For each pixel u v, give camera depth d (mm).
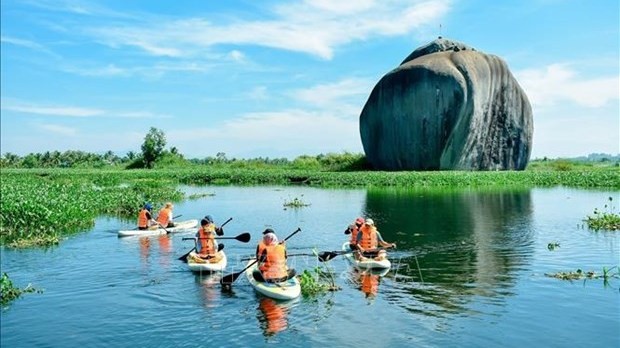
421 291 13023
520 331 10320
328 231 22609
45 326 10953
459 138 62656
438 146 62750
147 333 10516
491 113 66000
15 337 10391
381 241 16312
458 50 67750
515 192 40062
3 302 12523
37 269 15672
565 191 40812
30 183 41625
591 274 14266
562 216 26250
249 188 48375
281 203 34219
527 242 19344
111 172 67500
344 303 12102
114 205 29938
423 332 10320
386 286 13492
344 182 50156
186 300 12516
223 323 10945
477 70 64250
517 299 12266
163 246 19234
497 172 55562
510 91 67375
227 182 57594
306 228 23516
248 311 11648
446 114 62062
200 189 47531
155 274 15039
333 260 16641
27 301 12594
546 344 9719
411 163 64375
